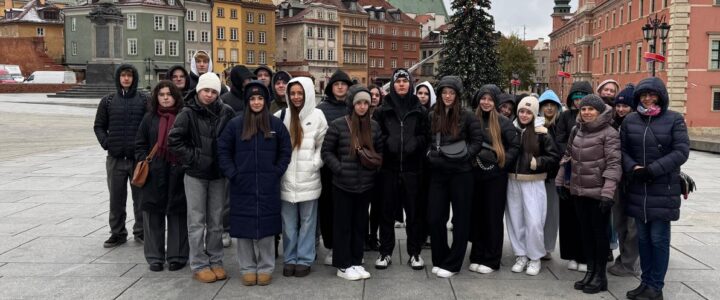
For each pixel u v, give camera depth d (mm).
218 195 6523
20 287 6090
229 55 88000
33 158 16500
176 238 6770
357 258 6613
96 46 49188
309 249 6633
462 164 6410
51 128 25906
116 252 7387
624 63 58188
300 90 6477
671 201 5652
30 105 41312
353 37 104688
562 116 7172
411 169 6648
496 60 51938
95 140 21531
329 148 6461
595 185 5965
